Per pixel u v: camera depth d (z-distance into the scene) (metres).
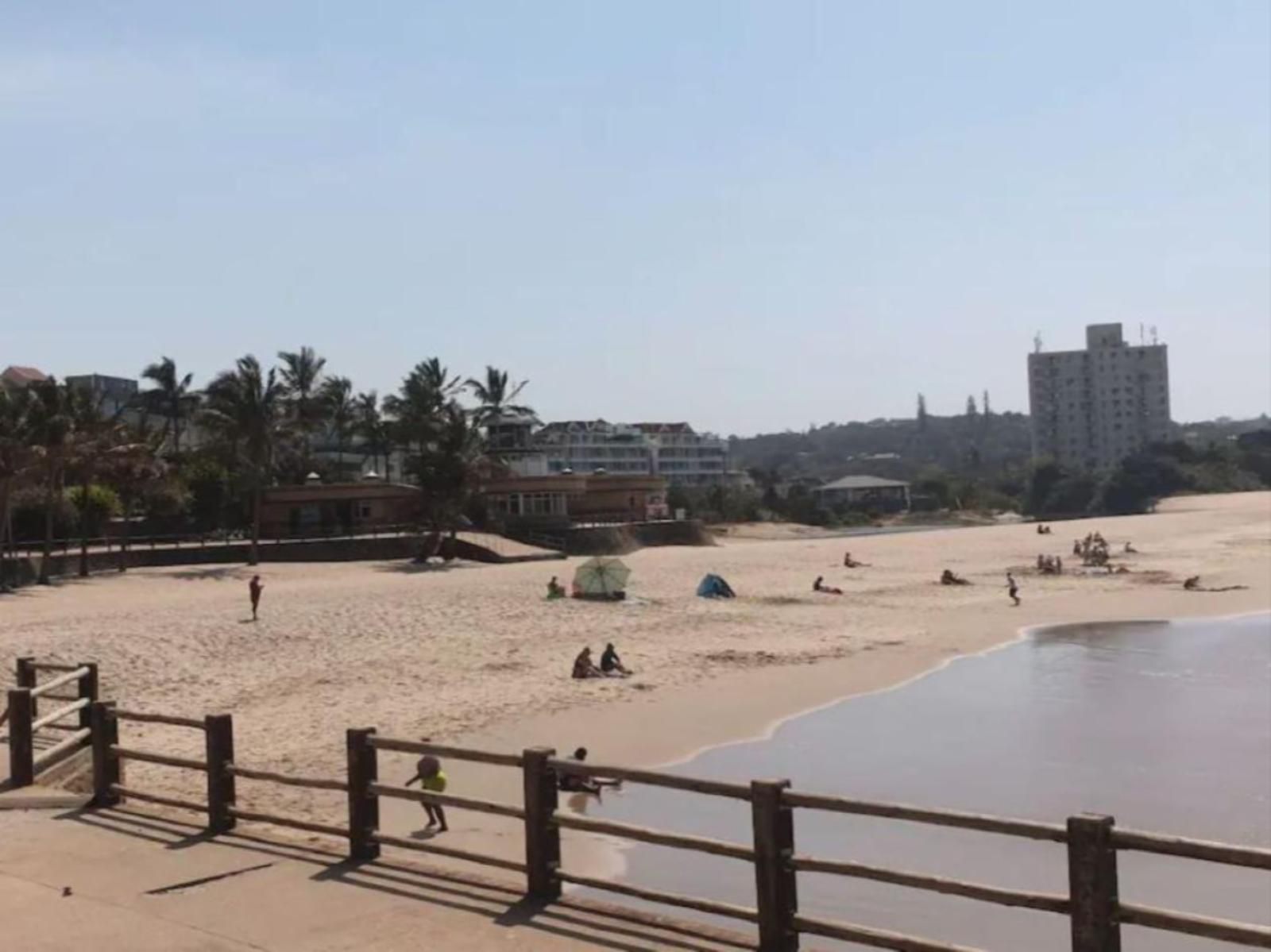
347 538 70.88
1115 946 6.20
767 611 46.09
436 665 31.67
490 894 8.53
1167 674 31.00
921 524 167.00
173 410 99.31
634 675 30.52
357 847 9.42
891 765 20.91
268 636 36.34
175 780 18.12
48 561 55.44
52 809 11.23
